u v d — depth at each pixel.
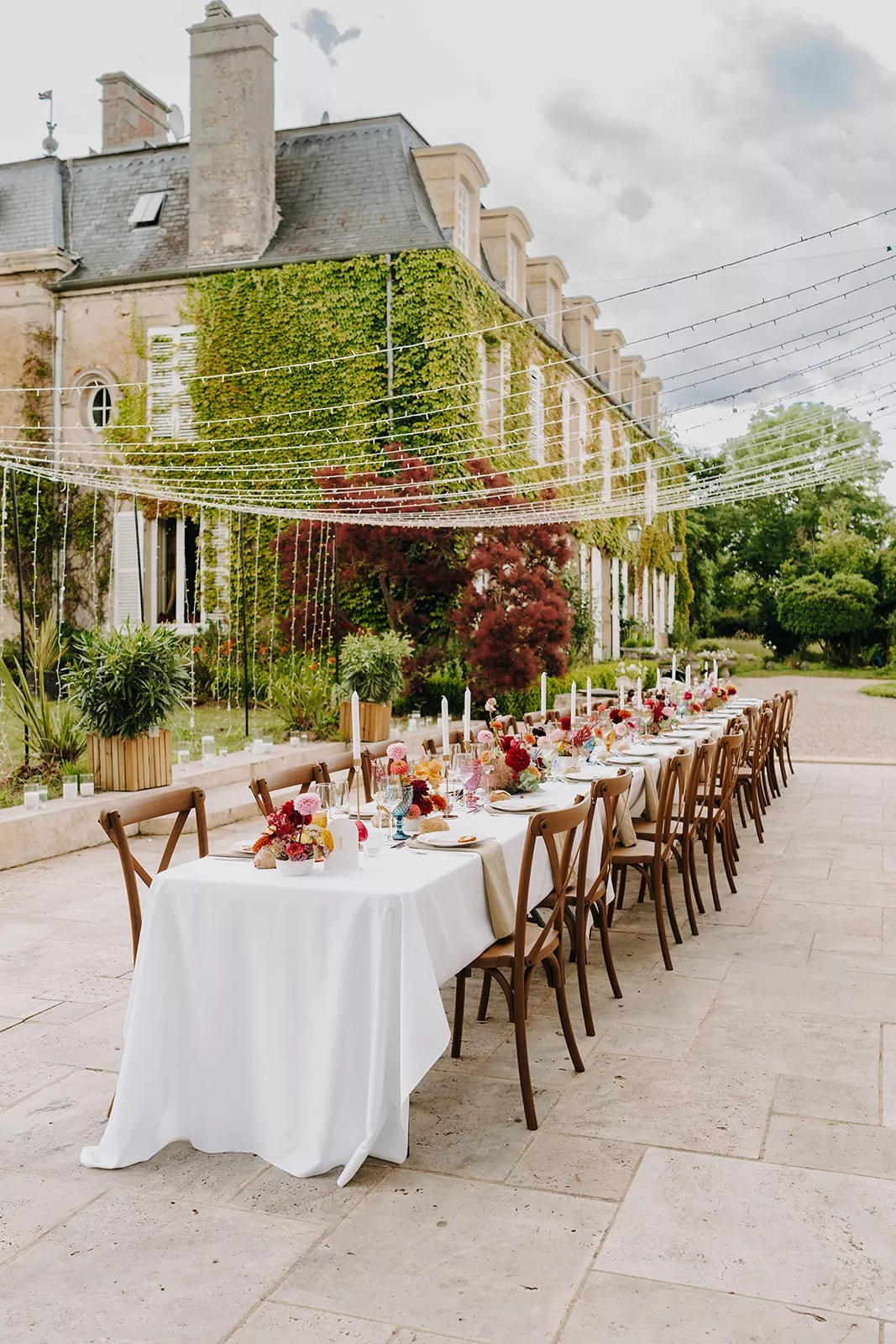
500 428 16.81
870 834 8.33
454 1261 2.66
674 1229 2.79
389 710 11.89
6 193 17.36
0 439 16.53
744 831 8.59
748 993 4.68
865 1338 2.35
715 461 36.16
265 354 15.47
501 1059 3.97
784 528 40.69
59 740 8.98
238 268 15.50
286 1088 3.16
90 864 7.07
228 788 9.27
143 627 8.45
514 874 3.99
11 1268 2.64
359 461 15.09
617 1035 4.20
